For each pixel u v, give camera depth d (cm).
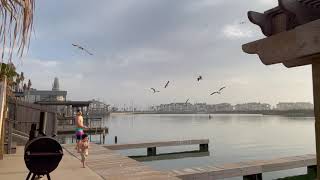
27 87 6619
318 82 232
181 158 2653
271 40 230
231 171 1441
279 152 3338
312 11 221
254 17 252
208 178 1374
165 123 13225
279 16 243
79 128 1355
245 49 256
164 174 1043
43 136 618
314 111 235
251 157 2856
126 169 1124
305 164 1723
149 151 2700
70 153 1471
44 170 604
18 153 1342
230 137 5409
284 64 278
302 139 5047
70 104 5069
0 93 847
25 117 1775
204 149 3061
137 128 8769
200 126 10106
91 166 1170
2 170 980
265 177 1752
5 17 221
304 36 199
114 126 10088
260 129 8244
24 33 225
